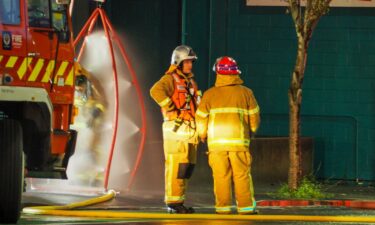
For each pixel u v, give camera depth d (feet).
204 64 121.29
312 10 95.96
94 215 70.28
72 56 66.49
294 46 119.96
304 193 95.50
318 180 119.55
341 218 72.02
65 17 66.13
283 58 120.06
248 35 120.47
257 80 120.47
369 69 119.34
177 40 122.52
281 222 69.82
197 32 121.49
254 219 70.85
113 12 122.62
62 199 81.30
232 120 71.51
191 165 72.33
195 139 72.13
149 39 122.62
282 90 120.06
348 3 119.34
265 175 111.65
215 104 71.77
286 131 120.06
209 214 71.10
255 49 120.37
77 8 115.65
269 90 120.26
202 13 121.39
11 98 62.44
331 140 119.75
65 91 66.08
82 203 77.61
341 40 119.55
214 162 71.97
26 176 66.95
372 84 119.34
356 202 90.48
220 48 120.88
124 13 122.93
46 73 64.90
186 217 70.38
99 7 88.99
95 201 80.33
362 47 119.34
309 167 114.83
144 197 88.17
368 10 119.34
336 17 119.55
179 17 122.11
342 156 119.65
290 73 119.96
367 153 119.34
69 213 70.38
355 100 119.44
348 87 119.55
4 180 60.34
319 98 119.75
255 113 72.23
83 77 87.92
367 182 119.03
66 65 66.08
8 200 60.64
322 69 119.75
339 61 119.55
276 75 120.16
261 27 120.26
